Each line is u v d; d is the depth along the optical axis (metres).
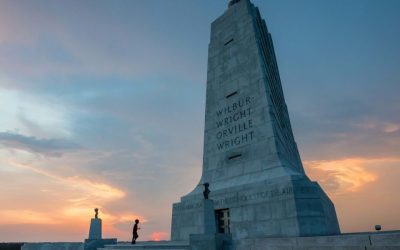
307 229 17.56
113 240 27.92
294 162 30.25
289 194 18.62
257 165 22.83
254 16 29.33
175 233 24.56
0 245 37.75
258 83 25.17
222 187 23.75
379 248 11.20
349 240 12.16
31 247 31.17
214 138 27.42
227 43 29.77
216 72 29.75
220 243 15.70
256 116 24.38
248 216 20.56
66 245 29.17
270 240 14.69
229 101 27.30
